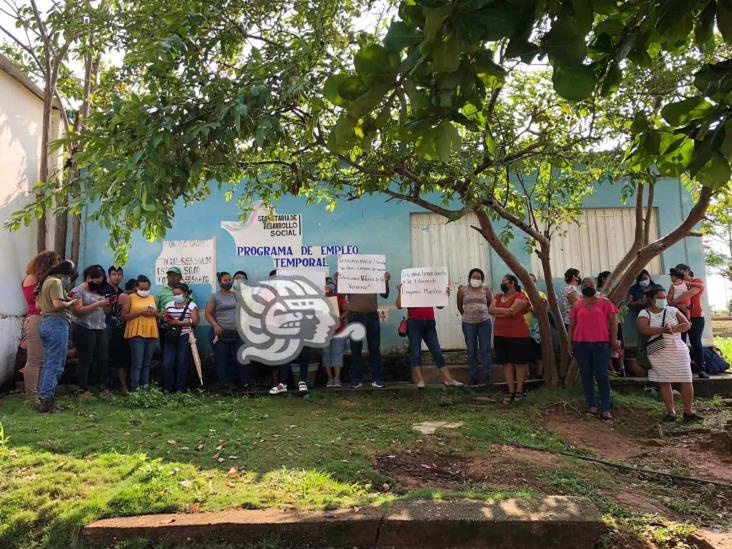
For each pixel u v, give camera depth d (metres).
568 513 3.80
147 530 3.65
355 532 3.66
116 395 7.98
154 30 5.52
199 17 5.05
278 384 8.78
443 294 7.79
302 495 4.23
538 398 7.93
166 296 9.22
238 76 4.71
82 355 7.82
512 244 10.34
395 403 8.12
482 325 8.90
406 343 10.01
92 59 9.61
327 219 10.27
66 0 7.12
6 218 8.48
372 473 4.82
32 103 9.31
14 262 8.69
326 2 5.54
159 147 3.66
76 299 7.56
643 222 9.18
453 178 6.90
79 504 4.01
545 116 7.15
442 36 1.75
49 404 6.68
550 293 8.49
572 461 5.63
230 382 9.34
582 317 7.42
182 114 3.92
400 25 1.84
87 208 10.02
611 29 2.24
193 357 9.34
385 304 10.09
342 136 1.98
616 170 7.19
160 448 5.26
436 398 8.30
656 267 10.21
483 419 7.03
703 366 8.91
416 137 2.03
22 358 8.23
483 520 3.68
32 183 9.22
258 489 4.33
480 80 2.09
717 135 2.10
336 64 5.00
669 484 5.22
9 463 4.69
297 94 4.61
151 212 3.38
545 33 1.85
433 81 1.96
